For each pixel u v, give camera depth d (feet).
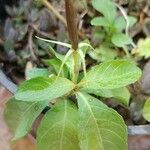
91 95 0.63
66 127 0.56
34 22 0.76
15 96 0.53
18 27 0.76
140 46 0.73
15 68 0.73
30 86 0.54
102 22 0.71
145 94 0.68
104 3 0.72
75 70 0.56
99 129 0.55
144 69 0.69
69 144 0.56
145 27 0.77
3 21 0.78
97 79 0.56
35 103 0.58
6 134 0.69
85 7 0.78
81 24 0.76
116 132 0.55
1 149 0.69
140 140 0.61
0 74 0.66
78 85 0.57
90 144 0.54
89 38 0.75
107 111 0.56
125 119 0.67
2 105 0.70
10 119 0.59
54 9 0.76
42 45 0.74
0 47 0.75
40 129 0.56
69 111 0.57
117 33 0.72
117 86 0.54
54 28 0.76
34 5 0.78
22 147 0.68
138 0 0.79
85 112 0.56
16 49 0.75
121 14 0.77
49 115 0.57
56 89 0.54
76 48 0.53
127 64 0.56
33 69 0.64
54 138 0.56
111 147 0.55
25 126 0.58
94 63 0.72
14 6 0.79
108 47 0.73
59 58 0.59
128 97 0.61
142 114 0.65
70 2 0.47
